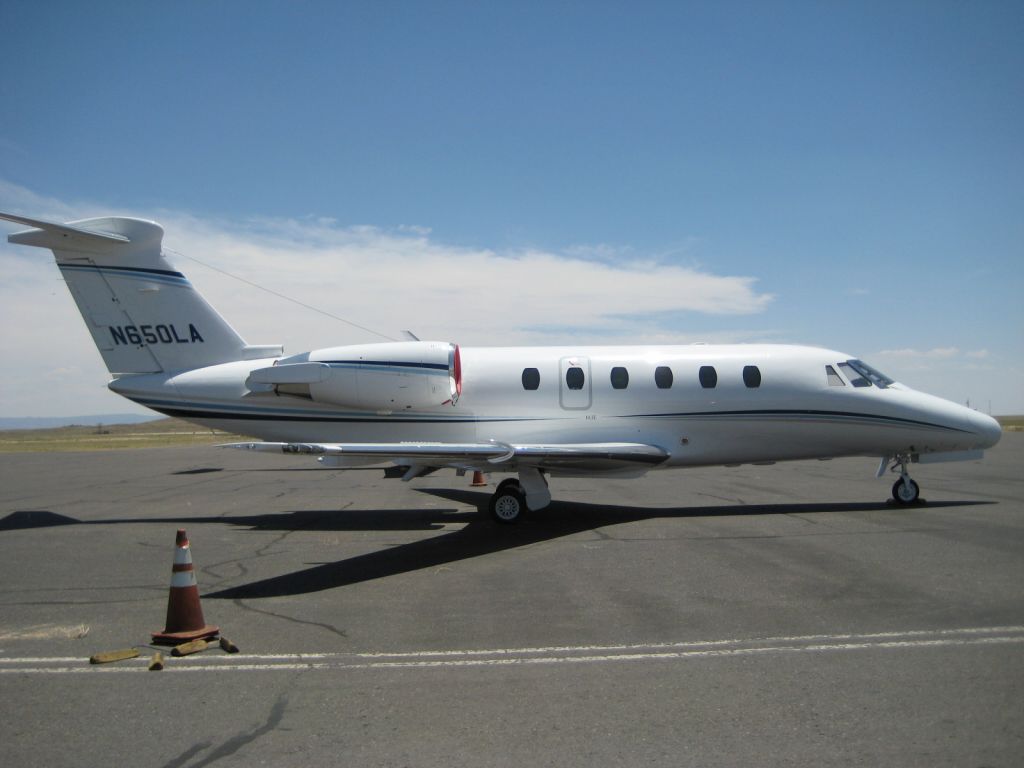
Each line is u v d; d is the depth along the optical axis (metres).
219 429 13.62
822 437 13.27
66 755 4.07
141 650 5.88
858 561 8.53
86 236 13.13
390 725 4.38
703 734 4.19
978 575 7.80
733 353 13.46
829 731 4.20
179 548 6.14
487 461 11.46
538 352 13.48
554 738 4.17
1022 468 21.38
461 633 6.17
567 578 8.05
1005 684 4.86
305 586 7.96
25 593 7.80
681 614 6.58
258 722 4.45
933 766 3.80
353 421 13.27
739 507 13.30
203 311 13.72
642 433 13.11
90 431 170.88
